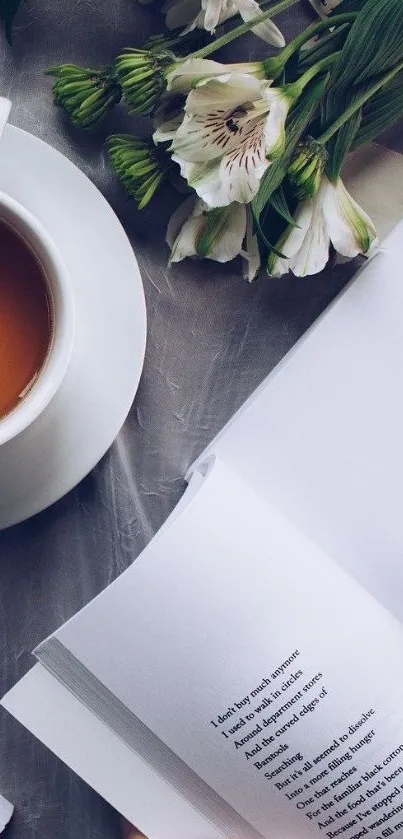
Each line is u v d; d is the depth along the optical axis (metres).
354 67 0.45
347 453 0.48
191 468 0.50
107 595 0.45
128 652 0.46
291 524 0.47
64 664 0.46
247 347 0.50
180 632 0.45
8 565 0.50
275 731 0.46
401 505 0.48
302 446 0.48
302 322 0.50
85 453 0.47
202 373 0.50
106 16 0.48
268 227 0.48
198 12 0.47
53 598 0.50
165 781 0.47
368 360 0.48
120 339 0.46
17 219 0.42
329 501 0.48
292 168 0.45
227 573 0.46
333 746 0.46
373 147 0.48
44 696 0.47
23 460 0.46
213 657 0.46
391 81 0.46
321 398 0.48
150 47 0.47
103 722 0.47
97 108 0.47
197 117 0.44
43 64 0.48
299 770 0.46
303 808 0.47
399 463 0.48
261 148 0.44
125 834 0.50
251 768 0.46
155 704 0.46
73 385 0.46
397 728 0.46
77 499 0.50
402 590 0.48
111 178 0.49
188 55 0.46
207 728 0.46
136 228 0.49
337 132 0.46
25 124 0.49
